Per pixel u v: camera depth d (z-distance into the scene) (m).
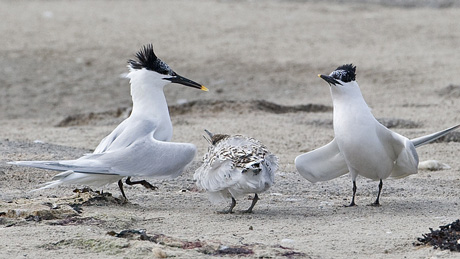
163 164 10.15
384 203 10.77
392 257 7.85
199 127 17.80
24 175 12.09
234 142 9.82
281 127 17.69
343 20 32.22
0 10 34.91
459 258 7.75
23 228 8.79
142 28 31.22
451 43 27.95
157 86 11.05
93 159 10.02
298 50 27.50
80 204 10.20
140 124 10.62
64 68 26.25
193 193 11.48
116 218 9.32
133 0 37.53
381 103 20.64
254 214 9.89
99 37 29.91
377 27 30.88
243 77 24.64
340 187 12.06
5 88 24.06
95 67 26.39
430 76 23.42
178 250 7.99
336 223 9.34
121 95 23.53
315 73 24.80
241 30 30.61
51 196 10.81
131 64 11.20
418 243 8.30
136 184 11.94
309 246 8.22
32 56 27.44
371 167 10.39
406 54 26.45
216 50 27.72
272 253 7.89
